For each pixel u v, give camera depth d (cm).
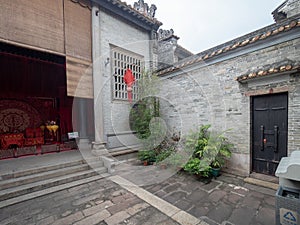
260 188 332
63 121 709
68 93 411
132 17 579
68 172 381
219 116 438
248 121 389
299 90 314
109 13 528
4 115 624
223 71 432
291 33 323
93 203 281
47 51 372
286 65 318
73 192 320
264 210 258
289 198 165
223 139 413
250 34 396
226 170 425
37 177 342
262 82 361
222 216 246
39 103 697
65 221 235
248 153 390
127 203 281
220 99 437
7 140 561
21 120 658
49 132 682
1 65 589
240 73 401
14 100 644
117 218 241
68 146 560
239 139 405
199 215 249
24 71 634
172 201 288
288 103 330
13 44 324
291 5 368
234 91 412
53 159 430
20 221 236
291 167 164
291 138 326
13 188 309
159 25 650
